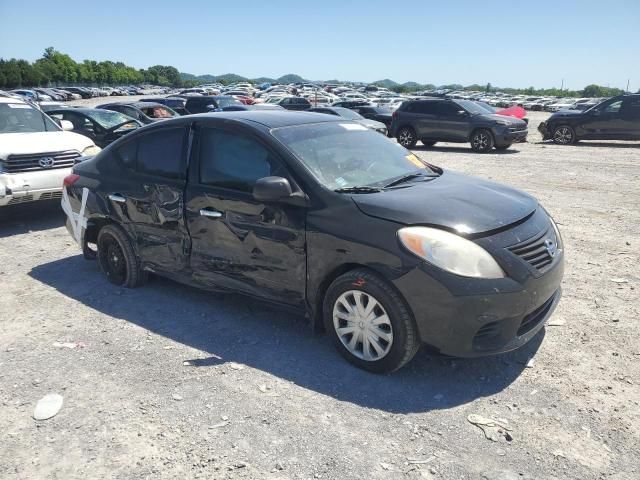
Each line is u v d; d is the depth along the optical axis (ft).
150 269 16.24
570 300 15.35
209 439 9.75
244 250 13.35
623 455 9.07
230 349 13.06
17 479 8.91
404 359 11.23
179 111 77.61
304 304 12.69
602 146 59.16
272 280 13.04
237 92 194.59
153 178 15.42
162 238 15.38
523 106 183.83
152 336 13.87
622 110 57.72
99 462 9.25
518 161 47.67
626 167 41.60
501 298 10.53
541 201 29.14
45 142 24.99
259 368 12.15
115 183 16.48
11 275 18.70
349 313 11.88
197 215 14.20
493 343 10.93
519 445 9.39
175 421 10.30
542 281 11.16
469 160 49.39
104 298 16.46
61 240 23.07
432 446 9.42
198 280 14.76
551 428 9.80
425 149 61.72
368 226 11.29
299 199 12.11
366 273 11.30
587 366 11.81
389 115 82.79
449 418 10.18
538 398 10.71
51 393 11.32
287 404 10.75
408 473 8.79
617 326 13.64
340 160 13.41
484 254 10.60
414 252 10.65
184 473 8.93
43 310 15.67
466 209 11.50
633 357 12.11
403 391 11.10
